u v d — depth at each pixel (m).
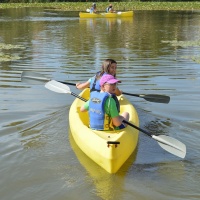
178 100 6.47
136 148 4.56
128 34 15.34
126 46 12.33
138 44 12.77
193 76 8.15
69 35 15.05
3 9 32.38
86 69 8.90
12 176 3.88
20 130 5.10
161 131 5.09
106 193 3.55
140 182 3.75
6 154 4.36
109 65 4.65
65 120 5.47
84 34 15.34
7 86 7.37
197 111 5.89
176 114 5.78
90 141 4.23
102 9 31.72
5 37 14.66
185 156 4.34
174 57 10.38
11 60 9.99
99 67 9.11
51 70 8.80
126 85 7.43
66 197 3.50
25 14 26.56
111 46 12.32
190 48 11.90
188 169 4.04
